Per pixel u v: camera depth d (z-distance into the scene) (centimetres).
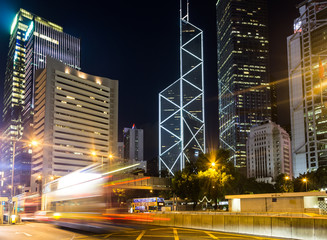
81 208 6034
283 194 4947
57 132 18612
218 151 7875
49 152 17888
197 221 3447
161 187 10856
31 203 9362
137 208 8031
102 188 6303
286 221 2475
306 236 2314
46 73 18638
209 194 7875
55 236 2711
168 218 3912
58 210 6450
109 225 3991
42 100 18838
